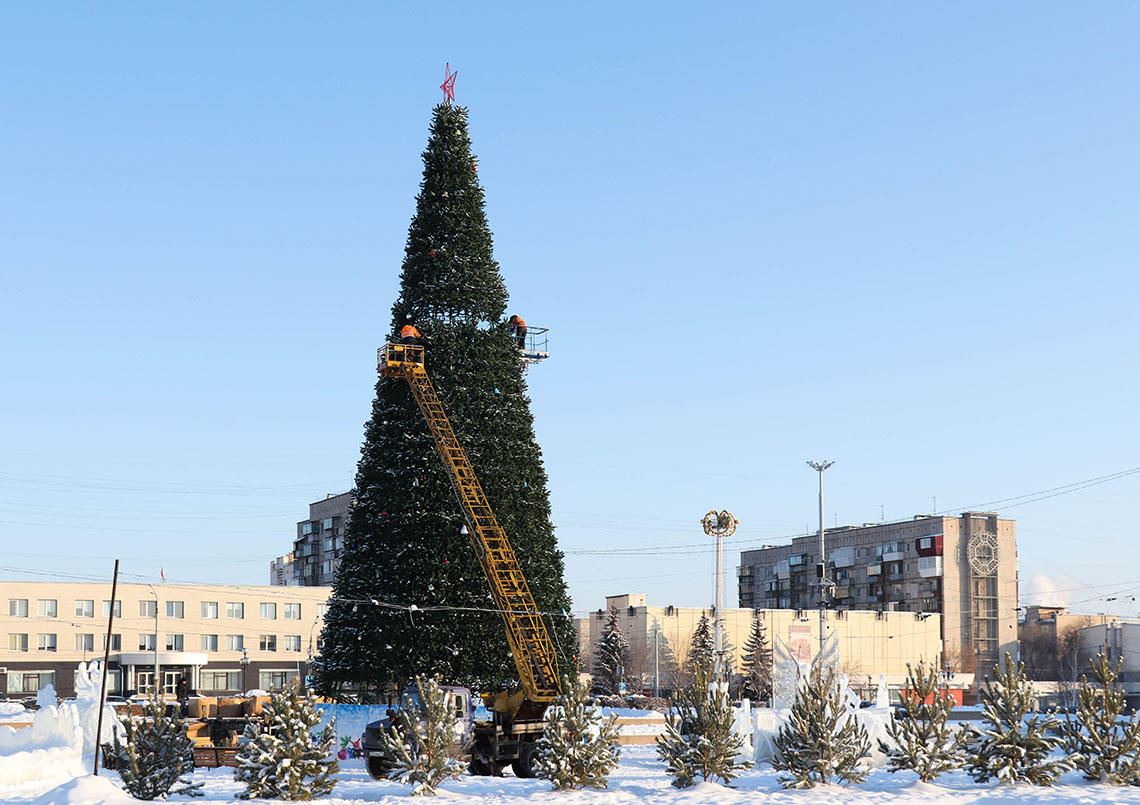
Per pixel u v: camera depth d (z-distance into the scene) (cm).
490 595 6456
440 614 6334
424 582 6384
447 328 6750
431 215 6938
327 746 3697
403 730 3947
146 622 15700
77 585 15475
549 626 6481
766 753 4703
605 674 17125
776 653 5131
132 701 9588
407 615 6306
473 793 3838
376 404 6738
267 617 16350
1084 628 19850
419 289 6838
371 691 6538
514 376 6906
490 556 6375
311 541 19662
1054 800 3378
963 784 3869
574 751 3856
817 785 3781
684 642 17850
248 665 16112
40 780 4219
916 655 18512
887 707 4925
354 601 6425
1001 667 3928
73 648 15338
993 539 19450
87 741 5088
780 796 3597
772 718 4741
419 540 6438
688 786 3838
